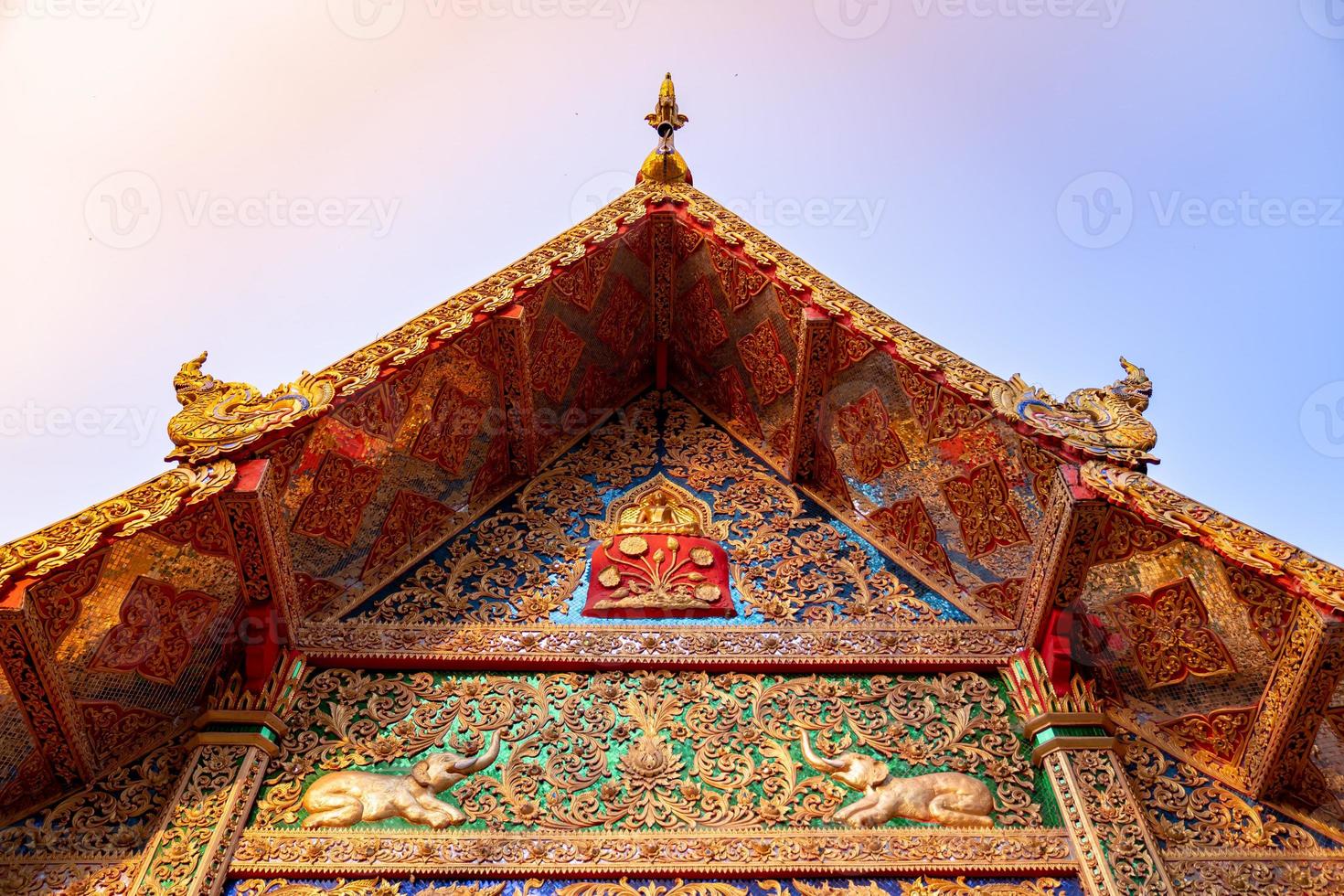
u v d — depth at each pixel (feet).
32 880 15.15
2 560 14.97
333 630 19.80
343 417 19.51
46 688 15.56
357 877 15.65
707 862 15.96
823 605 21.42
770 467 25.71
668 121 29.25
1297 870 15.99
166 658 17.62
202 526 17.21
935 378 20.66
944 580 21.95
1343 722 16.49
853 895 15.62
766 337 25.43
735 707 18.86
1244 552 16.31
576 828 16.51
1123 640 18.90
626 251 26.30
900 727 18.61
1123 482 17.84
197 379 19.40
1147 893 15.44
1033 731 18.21
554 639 20.04
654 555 22.53
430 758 17.61
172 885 15.15
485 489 24.30
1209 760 17.76
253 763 16.97
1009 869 16.02
